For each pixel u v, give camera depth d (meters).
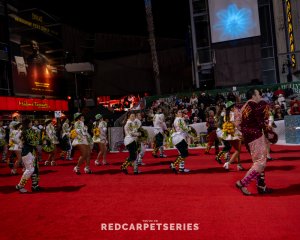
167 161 12.26
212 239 4.02
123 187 7.62
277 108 18.61
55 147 13.79
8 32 32.53
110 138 19.08
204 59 33.06
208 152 13.72
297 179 7.20
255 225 4.41
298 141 14.41
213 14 31.98
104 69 44.41
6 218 5.57
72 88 41.47
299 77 27.86
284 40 29.08
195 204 5.66
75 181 8.97
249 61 31.08
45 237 4.48
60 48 39.81
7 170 13.13
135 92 43.72
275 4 29.70
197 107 21.77
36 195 7.37
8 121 30.12
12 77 32.41
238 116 8.27
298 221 4.46
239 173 8.43
